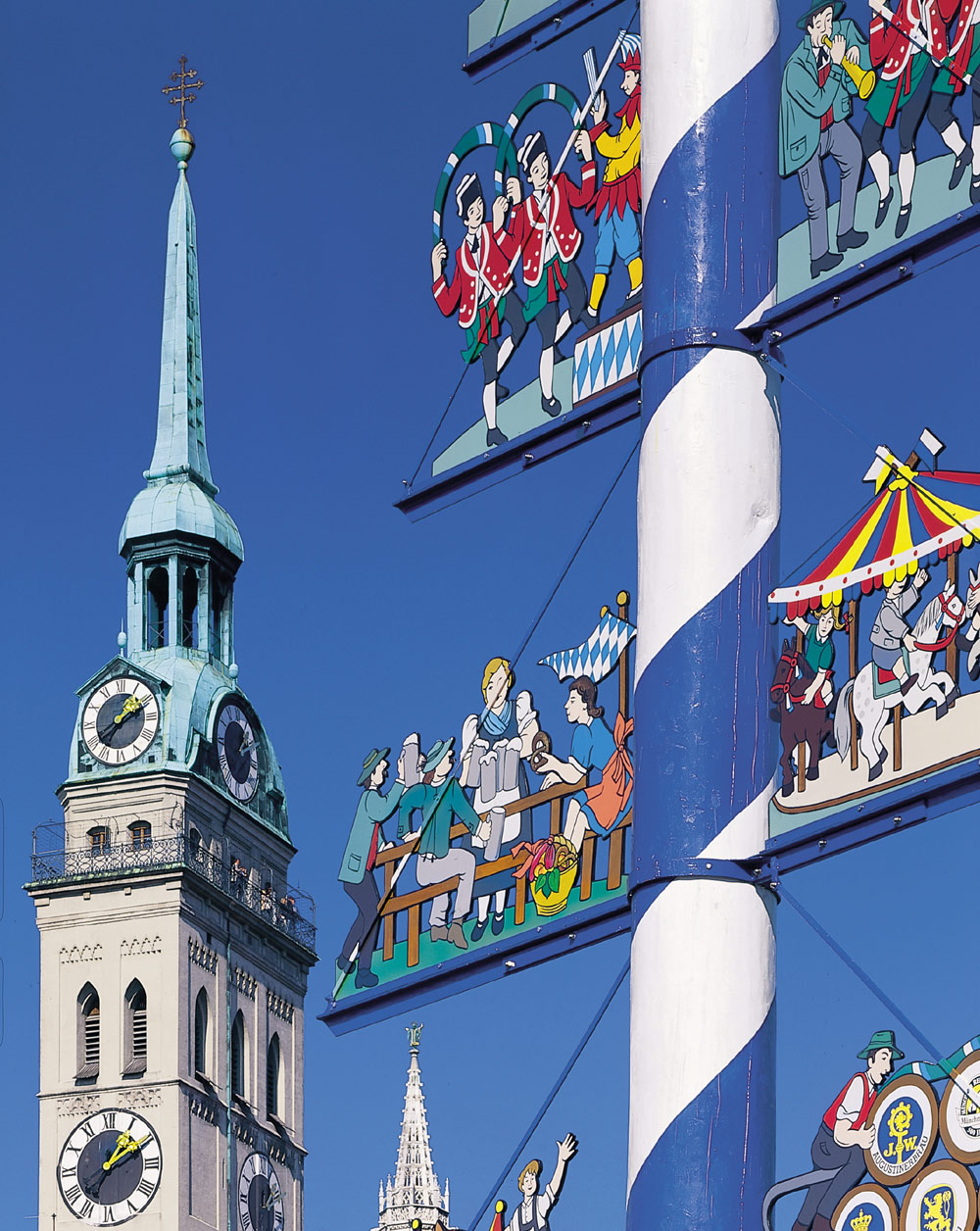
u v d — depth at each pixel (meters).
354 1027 18.91
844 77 17.50
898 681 16.59
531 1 19.67
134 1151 155.00
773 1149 16.47
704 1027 16.50
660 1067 16.53
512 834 18.41
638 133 18.80
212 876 162.75
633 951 16.86
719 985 16.53
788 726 16.83
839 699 16.73
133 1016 158.12
